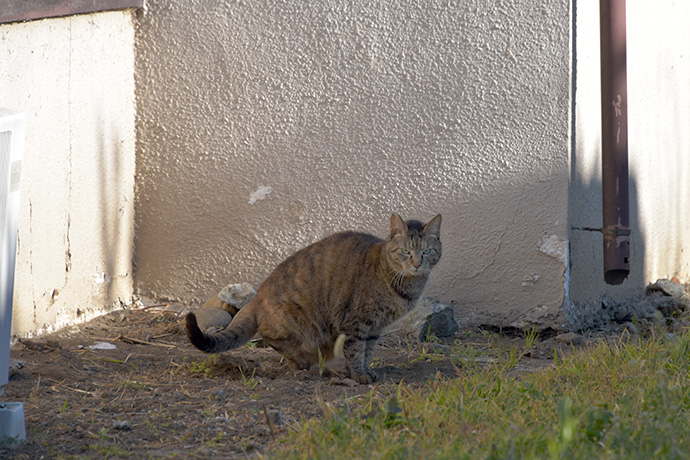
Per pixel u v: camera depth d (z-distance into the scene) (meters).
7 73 12.24
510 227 14.30
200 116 15.62
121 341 13.62
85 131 14.32
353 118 14.91
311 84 15.04
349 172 15.02
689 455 6.96
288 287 11.89
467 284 14.63
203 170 15.71
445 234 14.66
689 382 9.61
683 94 18.28
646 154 16.61
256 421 9.05
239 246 15.67
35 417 9.09
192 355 12.82
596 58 14.78
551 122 13.93
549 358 12.84
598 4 14.71
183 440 8.46
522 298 14.32
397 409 8.49
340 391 10.55
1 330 8.25
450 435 7.92
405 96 14.62
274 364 12.42
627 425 7.84
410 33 14.48
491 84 14.18
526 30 13.91
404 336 14.00
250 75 15.30
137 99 15.90
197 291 15.94
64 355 12.10
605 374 10.17
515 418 8.34
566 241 13.98
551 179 14.00
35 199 12.99
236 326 11.73
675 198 18.36
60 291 13.87
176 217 15.91
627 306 15.84
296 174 15.28
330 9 14.80
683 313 16.03
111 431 8.71
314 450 7.52
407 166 14.73
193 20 15.46
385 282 11.41
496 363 12.23
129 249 16.03
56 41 13.38
